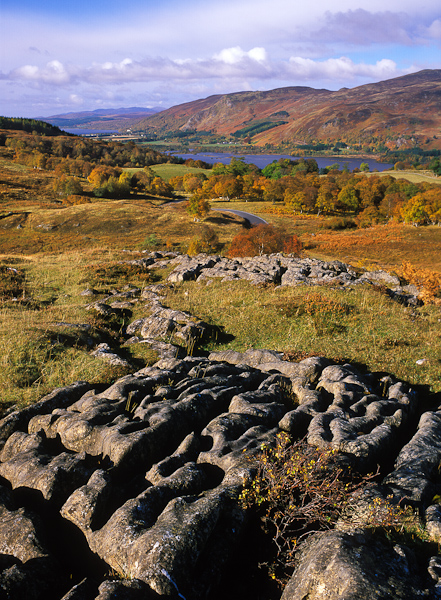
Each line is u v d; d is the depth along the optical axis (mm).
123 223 102750
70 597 4355
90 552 5348
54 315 18234
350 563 4148
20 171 170750
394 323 16000
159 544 4648
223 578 4867
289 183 166250
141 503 5441
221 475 6348
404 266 27500
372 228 117375
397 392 9734
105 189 145375
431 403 10383
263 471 5910
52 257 38906
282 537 5203
